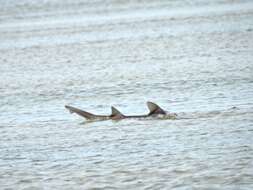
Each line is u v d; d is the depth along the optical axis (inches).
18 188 2119.8
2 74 4933.6
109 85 3991.1
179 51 5428.2
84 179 2159.2
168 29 7337.6
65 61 5428.2
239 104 3112.7
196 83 3794.3
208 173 2121.1
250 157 2250.2
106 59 5324.8
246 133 2559.1
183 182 2062.0
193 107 3129.9
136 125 2807.6
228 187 1993.1
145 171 2191.2
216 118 2839.6
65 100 3627.0
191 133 2618.1
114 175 2175.2
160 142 2524.6
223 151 2340.1
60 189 2084.2
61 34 7834.6
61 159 2410.2
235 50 5162.4
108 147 2517.2
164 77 4121.6
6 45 7140.8
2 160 2461.9
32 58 5821.9
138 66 4753.9
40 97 3774.6
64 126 2938.0
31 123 3073.3
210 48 5418.3
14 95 3902.6
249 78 3811.5
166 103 3297.2
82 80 4286.4
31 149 2591.0
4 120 3198.8
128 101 3462.1
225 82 3737.7
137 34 7130.9
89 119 2974.9
